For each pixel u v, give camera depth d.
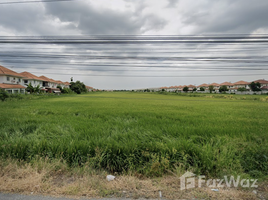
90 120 7.68
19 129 5.78
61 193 2.26
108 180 2.75
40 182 2.48
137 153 3.46
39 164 3.05
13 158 3.29
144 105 17.81
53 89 55.81
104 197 2.18
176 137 4.61
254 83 55.41
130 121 7.37
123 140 4.20
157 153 3.40
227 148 3.68
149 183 2.53
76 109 12.83
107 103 19.98
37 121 7.22
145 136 4.68
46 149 3.57
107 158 3.37
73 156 3.44
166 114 10.25
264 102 24.00
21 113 10.10
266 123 7.06
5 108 13.02
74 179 2.72
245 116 9.62
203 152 3.27
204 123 6.98
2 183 2.43
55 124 6.46
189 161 3.29
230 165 3.14
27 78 44.88
